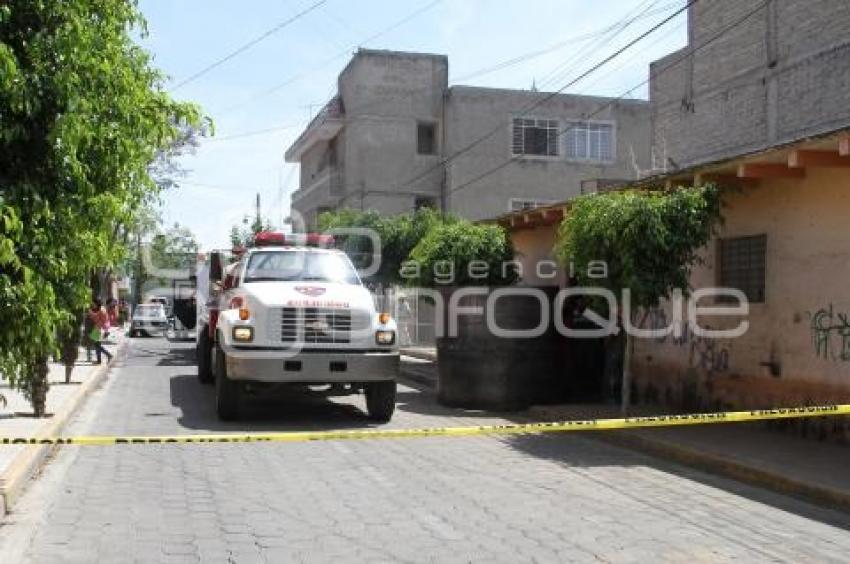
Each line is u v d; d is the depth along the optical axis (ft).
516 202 122.21
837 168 35.12
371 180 121.80
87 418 44.37
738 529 23.43
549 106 123.75
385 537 21.91
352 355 41.16
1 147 17.84
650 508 25.72
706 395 43.47
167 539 21.63
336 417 45.06
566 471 31.45
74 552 20.49
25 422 39.04
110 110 18.81
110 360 79.77
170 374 70.03
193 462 32.09
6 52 16.53
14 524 23.09
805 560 20.61
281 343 40.65
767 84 64.23
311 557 20.15
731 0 68.49
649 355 48.37
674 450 34.27
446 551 20.72
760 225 39.81
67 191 18.52
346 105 127.13
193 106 20.72
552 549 21.03
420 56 124.16
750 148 66.08
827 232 35.86
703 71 71.87
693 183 40.52
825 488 26.89
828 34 58.39
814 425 36.27
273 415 45.44
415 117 123.65
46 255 18.33
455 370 49.73
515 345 48.55
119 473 29.94
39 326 18.25
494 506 25.50
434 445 36.70
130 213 19.79
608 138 125.70
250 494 26.76
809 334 36.83
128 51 19.80
